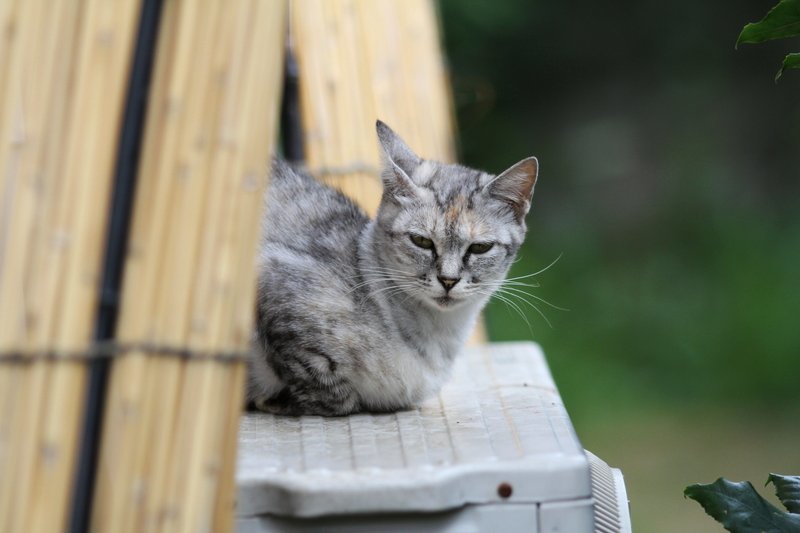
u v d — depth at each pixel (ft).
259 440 13.33
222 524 9.20
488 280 17.15
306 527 11.28
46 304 8.50
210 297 8.94
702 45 54.39
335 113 21.02
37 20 8.61
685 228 48.62
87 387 8.64
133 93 8.82
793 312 42.16
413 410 14.92
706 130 53.06
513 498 11.47
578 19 53.01
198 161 8.87
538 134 52.65
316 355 15.33
